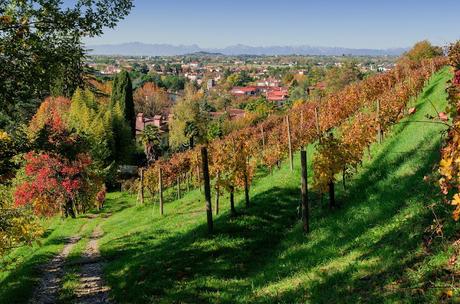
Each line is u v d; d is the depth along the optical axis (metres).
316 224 21.91
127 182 76.00
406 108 39.94
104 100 111.94
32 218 20.20
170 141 108.31
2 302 17.73
